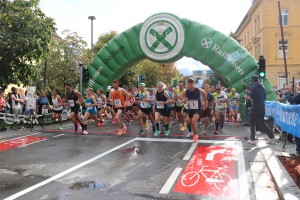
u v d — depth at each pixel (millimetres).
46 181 5402
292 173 5426
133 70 33094
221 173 5801
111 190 4922
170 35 15086
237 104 13289
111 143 9039
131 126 13273
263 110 8508
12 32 14117
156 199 4527
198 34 14859
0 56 13922
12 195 4711
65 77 23359
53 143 9156
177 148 8195
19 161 6930
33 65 15945
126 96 10812
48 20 15281
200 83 29641
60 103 12062
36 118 12609
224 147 8242
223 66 14539
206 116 10484
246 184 5164
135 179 5500
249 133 10797
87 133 10883
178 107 11453
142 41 15562
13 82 14930
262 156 7113
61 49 23297
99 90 13414
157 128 10328
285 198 4145
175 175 5719
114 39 16062
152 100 13273
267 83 13734
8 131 11773
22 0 14633
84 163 6676
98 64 16172
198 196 4633
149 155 7402
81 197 4609
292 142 8531
